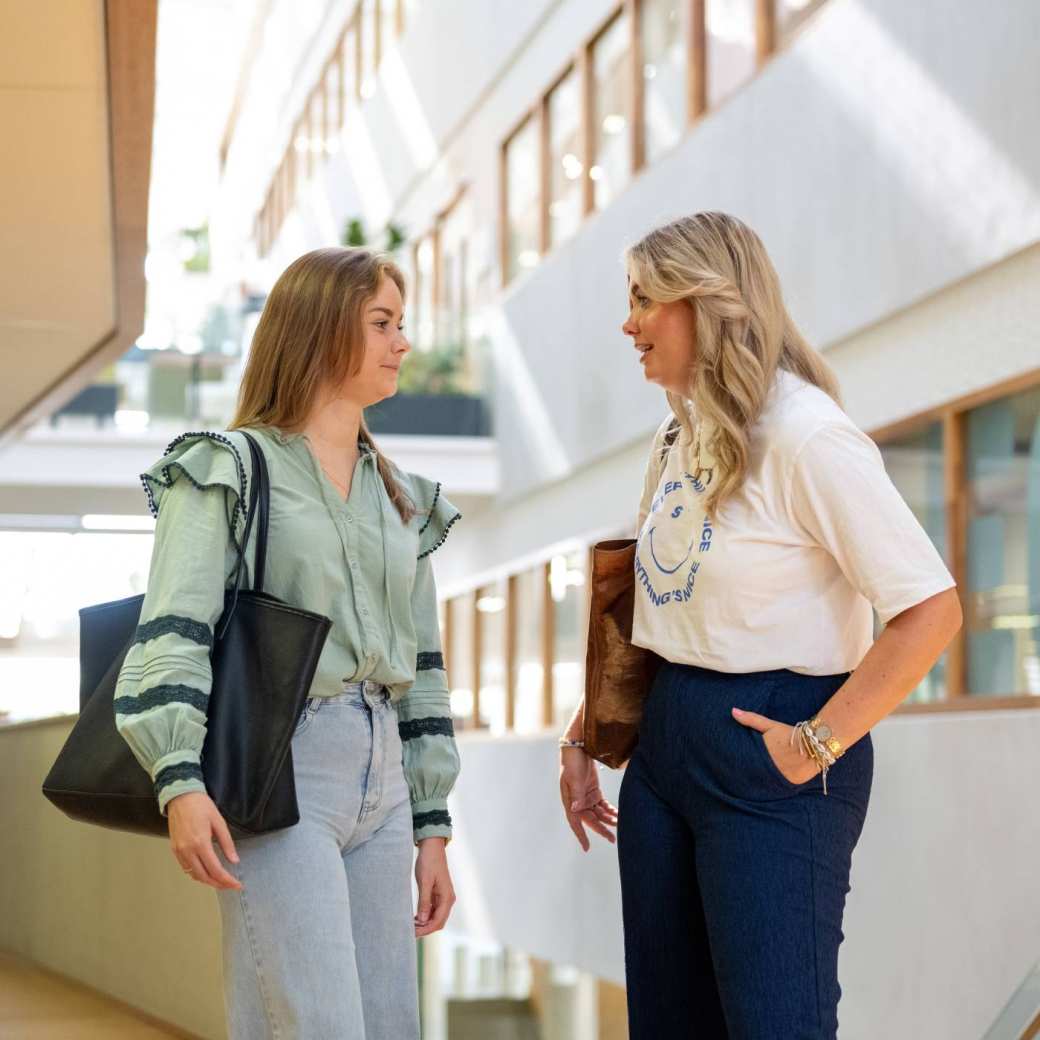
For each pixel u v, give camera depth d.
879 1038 7.58
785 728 2.23
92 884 4.32
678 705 2.34
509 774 14.18
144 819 2.07
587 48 12.73
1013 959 6.51
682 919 2.40
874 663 2.20
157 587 2.12
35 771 4.90
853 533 2.22
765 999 2.21
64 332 8.05
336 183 21.97
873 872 7.70
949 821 7.05
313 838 2.17
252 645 2.12
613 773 11.02
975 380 7.25
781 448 2.26
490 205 15.54
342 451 2.36
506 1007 19.00
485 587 15.91
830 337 8.53
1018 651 6.86
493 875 14.62
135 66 4.64
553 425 13.38
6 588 14.41
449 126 16.83
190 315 15.27
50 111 4.96
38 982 4.45
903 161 7.74
